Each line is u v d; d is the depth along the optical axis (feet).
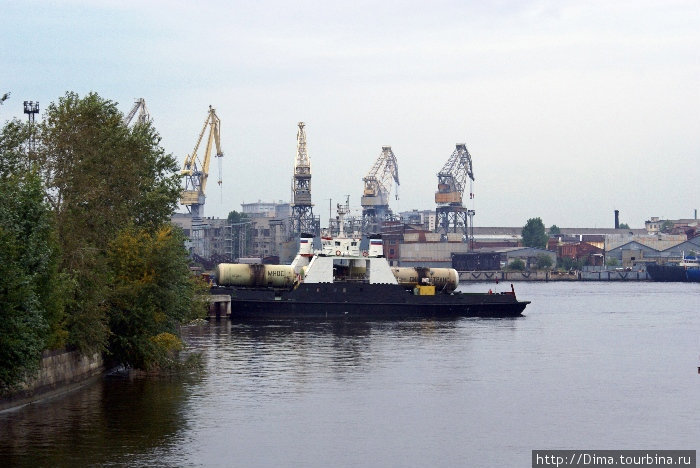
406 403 303.27
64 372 305.94
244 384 332.39
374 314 618.44
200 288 458.50
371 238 627.46
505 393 323.37
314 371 367.25
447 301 638.53
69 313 295.28
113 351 333.01
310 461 233.76
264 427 266.16
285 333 511.40
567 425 275.18
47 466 223.92
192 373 354.54
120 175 339.16
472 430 267.59
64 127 332.19
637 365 396.16
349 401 305.12
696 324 622.13
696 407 301.43
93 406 284.82
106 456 232.94
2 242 244.83
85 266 307.99
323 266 613.11
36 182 273.54
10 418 267.39
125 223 348.18
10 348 245.24
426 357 413.80
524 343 476.95
